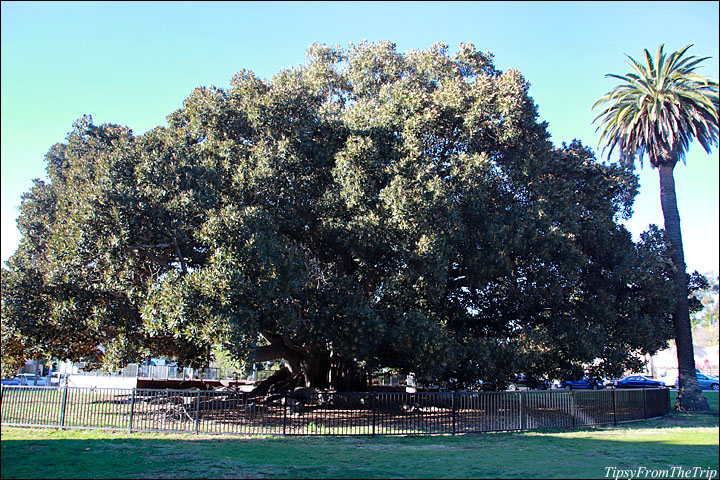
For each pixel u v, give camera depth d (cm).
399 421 1655
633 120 2819
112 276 1731
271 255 1677
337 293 1855
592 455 1290
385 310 1875
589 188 2494
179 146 1977
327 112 2344
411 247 1870
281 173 1962
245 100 2123
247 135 2156
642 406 2188
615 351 2252
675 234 2767
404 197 1850
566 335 2102
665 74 2814
